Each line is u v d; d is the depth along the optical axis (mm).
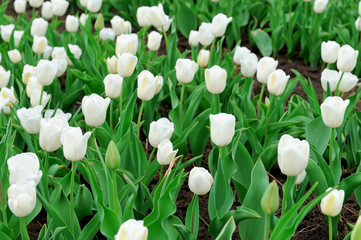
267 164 3533
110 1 6848
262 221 2689
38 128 2797
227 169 2811
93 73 4664
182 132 3484
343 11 6102
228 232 2406
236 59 4160
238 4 6457
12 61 4238
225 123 2537
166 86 4309
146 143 4031
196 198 2596
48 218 2750
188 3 6703
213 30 4172
